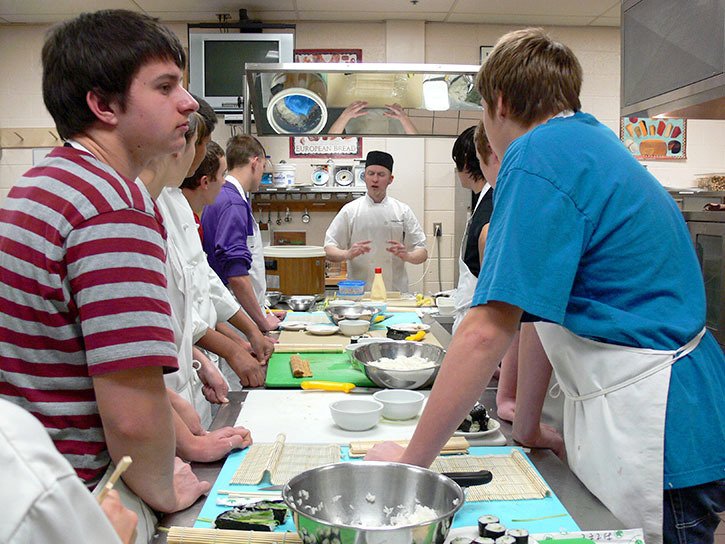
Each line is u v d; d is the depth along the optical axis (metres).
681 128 5.61
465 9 5.16
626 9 3.29
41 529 0.49
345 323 2.76
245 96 3.52
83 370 1.01
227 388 1.96
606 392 1.22
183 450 1.36
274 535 1.02
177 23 5.45
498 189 1.21
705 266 2.89
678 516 1.20
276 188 5.19
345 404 1.67
